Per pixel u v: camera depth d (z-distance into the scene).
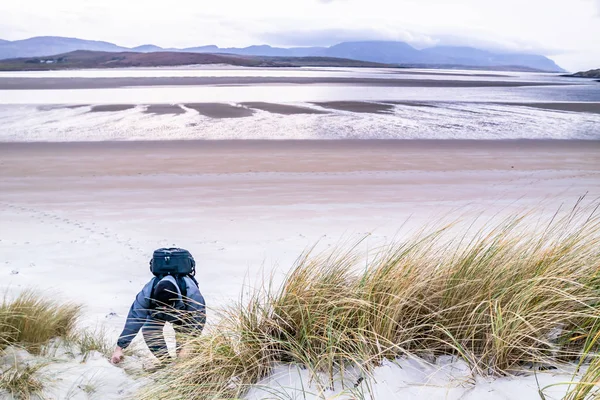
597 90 92.56
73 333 4.75
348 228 11.03
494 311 3.18
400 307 3.33
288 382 3.14
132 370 4.11
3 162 21.77
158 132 31.38
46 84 83.56
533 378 2.79
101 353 4.41
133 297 6.69
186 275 4.22
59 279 7.47
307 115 40.03
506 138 31.61
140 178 18.41
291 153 24.69
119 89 70.50
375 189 16.41
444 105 51.16
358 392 2.85
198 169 20.39
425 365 3.05
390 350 3.19
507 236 4.32
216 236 10.33
